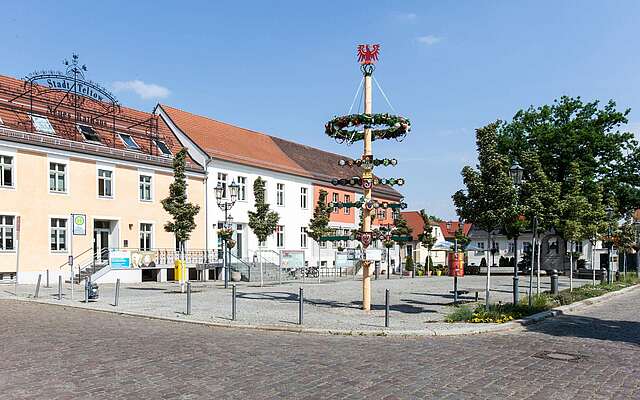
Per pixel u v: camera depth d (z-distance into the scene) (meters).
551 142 43.34
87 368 8.34
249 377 7.79
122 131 35.59
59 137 30.19
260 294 22.62
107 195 32.34
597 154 43.91
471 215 15.71
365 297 16.44
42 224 28.66
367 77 16.75
